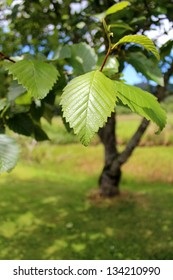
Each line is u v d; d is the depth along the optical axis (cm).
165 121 140
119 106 158
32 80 148
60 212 731
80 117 120
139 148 1342
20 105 208
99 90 125
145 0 290
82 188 929
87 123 118
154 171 1071
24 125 214
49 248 561
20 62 153
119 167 777
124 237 600
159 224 652
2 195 852
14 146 162
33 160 1227
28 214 718
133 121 1780
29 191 892
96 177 1067
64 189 916
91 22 384
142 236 601
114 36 243
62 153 1300
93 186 947
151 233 612
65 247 564
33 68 151
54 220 685
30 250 551
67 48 212
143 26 290
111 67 201
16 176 1055
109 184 812
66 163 1220
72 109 122
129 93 138
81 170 1148
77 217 699
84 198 823
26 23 426
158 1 289
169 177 1019
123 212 722
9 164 156
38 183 984
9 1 212
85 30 378
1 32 541
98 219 688
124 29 242
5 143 163
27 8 416
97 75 131
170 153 1247
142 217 690
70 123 120
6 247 561
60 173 1125
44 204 784
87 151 1336
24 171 1120
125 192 849
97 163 1204
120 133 1526
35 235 612
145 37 134
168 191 883
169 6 294
